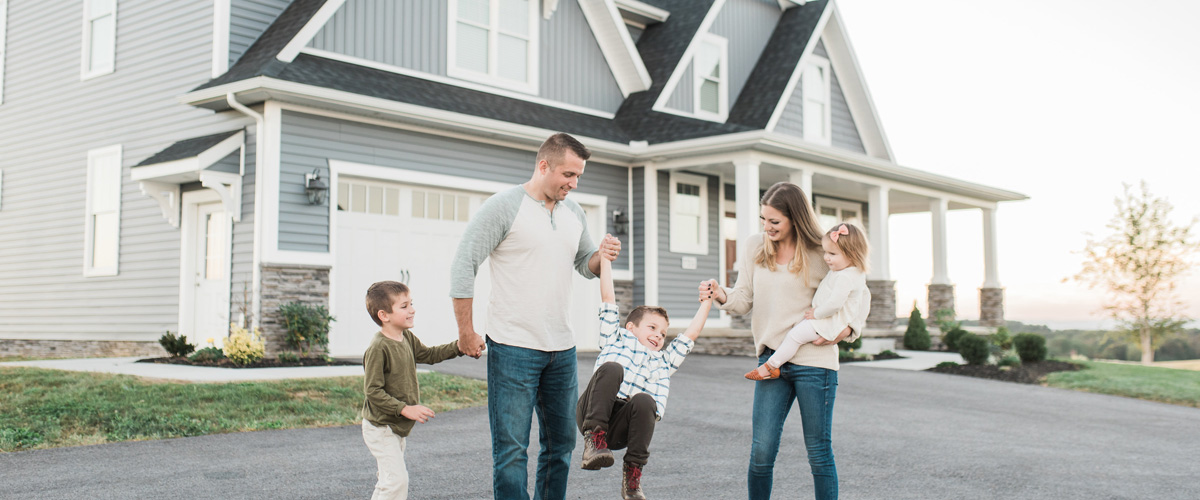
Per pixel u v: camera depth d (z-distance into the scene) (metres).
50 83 15.38
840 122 19.88
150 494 5.05
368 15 13.16
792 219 4.47
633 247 16.23
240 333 10.76
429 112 12.63
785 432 7.93
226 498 5.01
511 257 4.10
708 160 15.47
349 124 12.38
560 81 16.06
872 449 7.36
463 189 13.75
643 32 18.95
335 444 6.71
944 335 18.70
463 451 6.60
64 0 15.23
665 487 5.68
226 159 11.65
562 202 4.31
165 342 11.57
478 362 11.98
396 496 4.37
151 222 13.44
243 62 12.33
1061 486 6.18
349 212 12.49
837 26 19.41
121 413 7.38
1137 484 6.36
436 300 13.52
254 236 11.55
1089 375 13.48
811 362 4.40
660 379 4.35
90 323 14.30
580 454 6.84
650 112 16.62
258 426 7.27
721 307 4.69
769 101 17.62
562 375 4.22
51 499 4.88
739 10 18.95
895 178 18.56
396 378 4.41
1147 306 21.98
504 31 15.13
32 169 15.59
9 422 6.96
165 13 13.42
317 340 11.54
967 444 7.79
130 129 13.88
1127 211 22.20
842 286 4.29
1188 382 13.20
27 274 15.49
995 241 21.86
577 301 15.57
